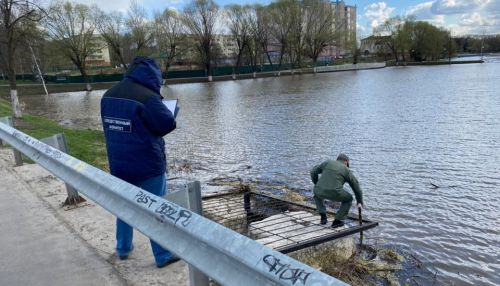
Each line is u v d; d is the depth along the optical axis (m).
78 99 45.62
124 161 3.39
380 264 6.47
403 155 14.05
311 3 92.94
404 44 114.12
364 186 10.80
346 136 17.92
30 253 4.00
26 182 6.42
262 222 7.15
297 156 14.52
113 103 3.35
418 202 9.51
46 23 47.69
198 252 2.01
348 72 89.81
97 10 66.12
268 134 19.22
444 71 76.81
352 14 175.62
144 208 2.36
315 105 30.66
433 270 6.40
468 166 12.41
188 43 78.94
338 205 9.21
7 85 59.78
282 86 55.06
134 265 3.70
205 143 17.47
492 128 18.14
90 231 4.48
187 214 2.10
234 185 10.70
